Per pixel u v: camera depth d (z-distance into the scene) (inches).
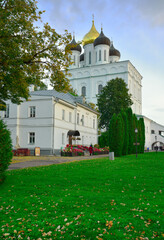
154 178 467.5
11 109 1312.7
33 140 1280.8
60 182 430.6
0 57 552.4
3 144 406.0
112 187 390.0
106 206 277.3
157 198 316.2
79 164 699.4
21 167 652.1
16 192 358.0
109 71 3257.9
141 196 326.6
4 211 270.4
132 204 284.7
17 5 554.3
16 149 1263.5
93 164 698.8
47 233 207.3
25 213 261.9
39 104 1279.5
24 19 557.9
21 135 1298.0
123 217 237.9
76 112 1542.8
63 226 218.4
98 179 459.5
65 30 599.5
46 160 885.2
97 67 3336.6
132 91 3316.9
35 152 1190.9
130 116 1348.4
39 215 252.4
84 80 3420.3
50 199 312.2
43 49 597.6
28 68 611.2
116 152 1118.4
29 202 301.0
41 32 578.9
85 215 244.7
